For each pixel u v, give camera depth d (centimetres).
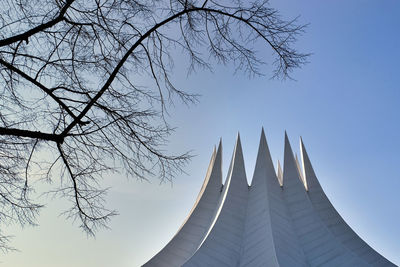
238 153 3241
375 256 2653
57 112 579
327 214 2983
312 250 2544
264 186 2922
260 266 2283
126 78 587
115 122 568
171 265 2742
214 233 2598
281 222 2666
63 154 555
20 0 556
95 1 567
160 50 598
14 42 506
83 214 614
